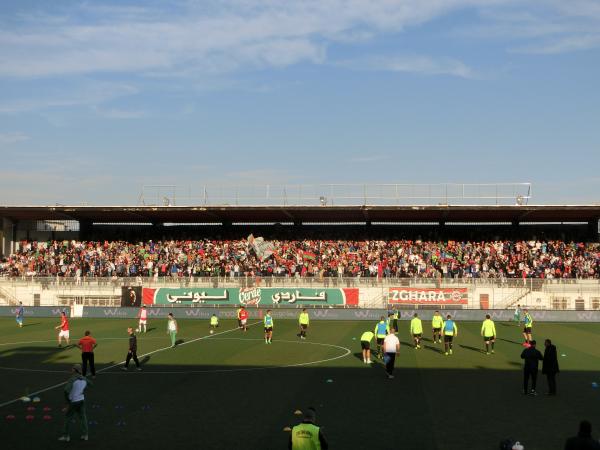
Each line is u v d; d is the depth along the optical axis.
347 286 68.81
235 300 69.81
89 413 22.47
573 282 66.38
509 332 51.25
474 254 75.50
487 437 19.28
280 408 23.19
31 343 43.44
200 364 33.69
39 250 81.06
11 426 20.62
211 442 18.86
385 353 29.34
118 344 42.69
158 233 85.38
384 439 19.06
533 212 74.25
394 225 84.88
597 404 23.72
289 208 73.94
